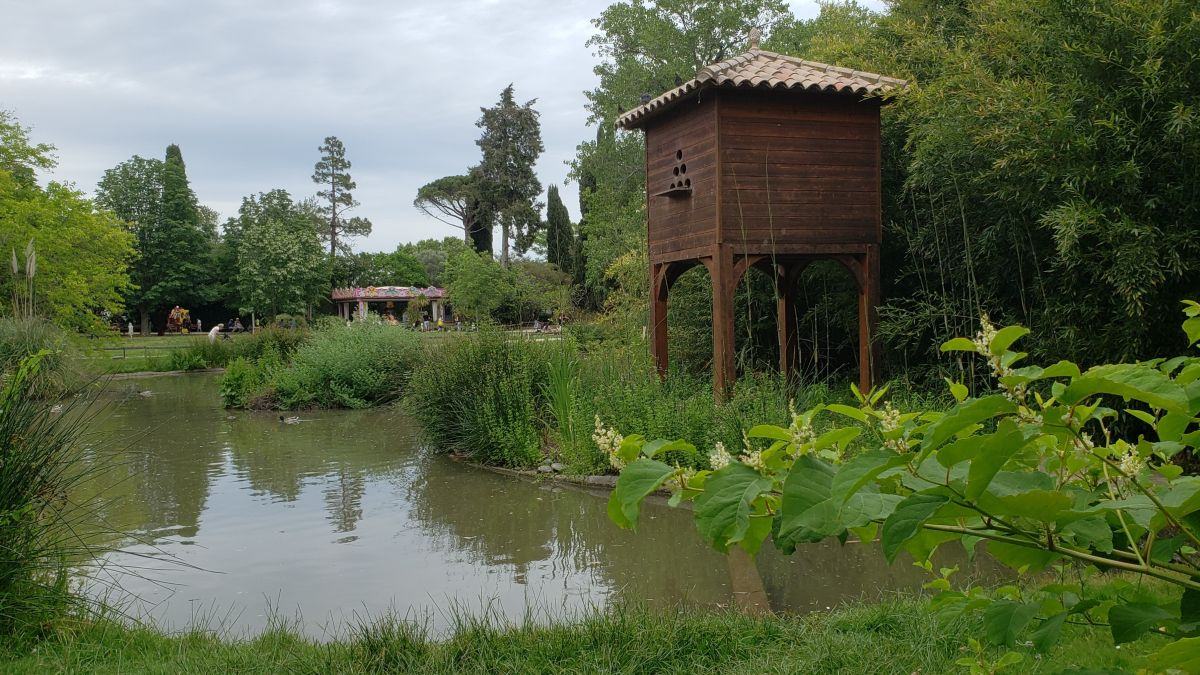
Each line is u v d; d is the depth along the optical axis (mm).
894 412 1772
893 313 9609
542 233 38875
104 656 4082
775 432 1592
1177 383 1428
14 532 4500
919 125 8867
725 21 25531
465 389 11148
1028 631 2039
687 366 11531
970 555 1708
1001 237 8195
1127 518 1587
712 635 4074
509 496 8500
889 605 4363
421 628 4738
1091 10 6586
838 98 9539
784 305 10930
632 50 27406
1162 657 1243
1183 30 6133
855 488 1269
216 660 3963
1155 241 6438
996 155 7477
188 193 54188
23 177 25109
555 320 15297
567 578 5762
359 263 68125
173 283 51719
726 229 9211
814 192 9500
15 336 13453
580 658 3848
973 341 1509
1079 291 7387
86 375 15297
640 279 15328
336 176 69250
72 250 23719
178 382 22594
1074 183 6746
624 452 1709
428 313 58438
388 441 12359
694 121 9664
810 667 3604
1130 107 6605
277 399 16812
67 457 5082
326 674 3719
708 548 6375
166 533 7266
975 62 8078
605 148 27344
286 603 5379
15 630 4270
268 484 9312
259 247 50719
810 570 5652
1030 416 1479
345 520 7652
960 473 1381
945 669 3393
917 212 9680
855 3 18453
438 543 6816
